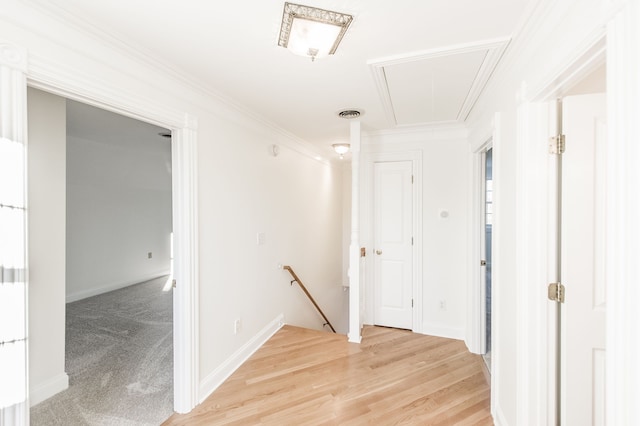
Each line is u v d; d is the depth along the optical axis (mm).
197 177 2188
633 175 791
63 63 1367
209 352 2322
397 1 1310
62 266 2350
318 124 3303
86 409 2102
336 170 5699
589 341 1383
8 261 1152
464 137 3312
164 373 2604
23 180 1200
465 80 2129
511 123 1744
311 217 4547
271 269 3377
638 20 765
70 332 3578
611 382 860
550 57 1256
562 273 1438
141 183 6094
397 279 3627
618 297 837
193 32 1565
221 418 1996
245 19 1453
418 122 3211
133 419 1996
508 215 1811
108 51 1577
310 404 2139
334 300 5617
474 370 2633
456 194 3355
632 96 791
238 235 2738
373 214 3697
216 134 2432
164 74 1916
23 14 1214
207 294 2309
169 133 4203
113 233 5637
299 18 1422
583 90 1429
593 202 1373
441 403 2170
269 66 1940
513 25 1479
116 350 3074
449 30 1532
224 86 2264
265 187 3232
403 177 3588
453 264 3367
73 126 3852
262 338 3145
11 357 1158
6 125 1151
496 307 2031
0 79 1138
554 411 1508
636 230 783
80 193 5031
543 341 1502
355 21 1457
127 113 1761
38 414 2047
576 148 1382
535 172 1506
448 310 3385
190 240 2105
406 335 3396
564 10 1132
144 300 4969
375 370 2611
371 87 2268
